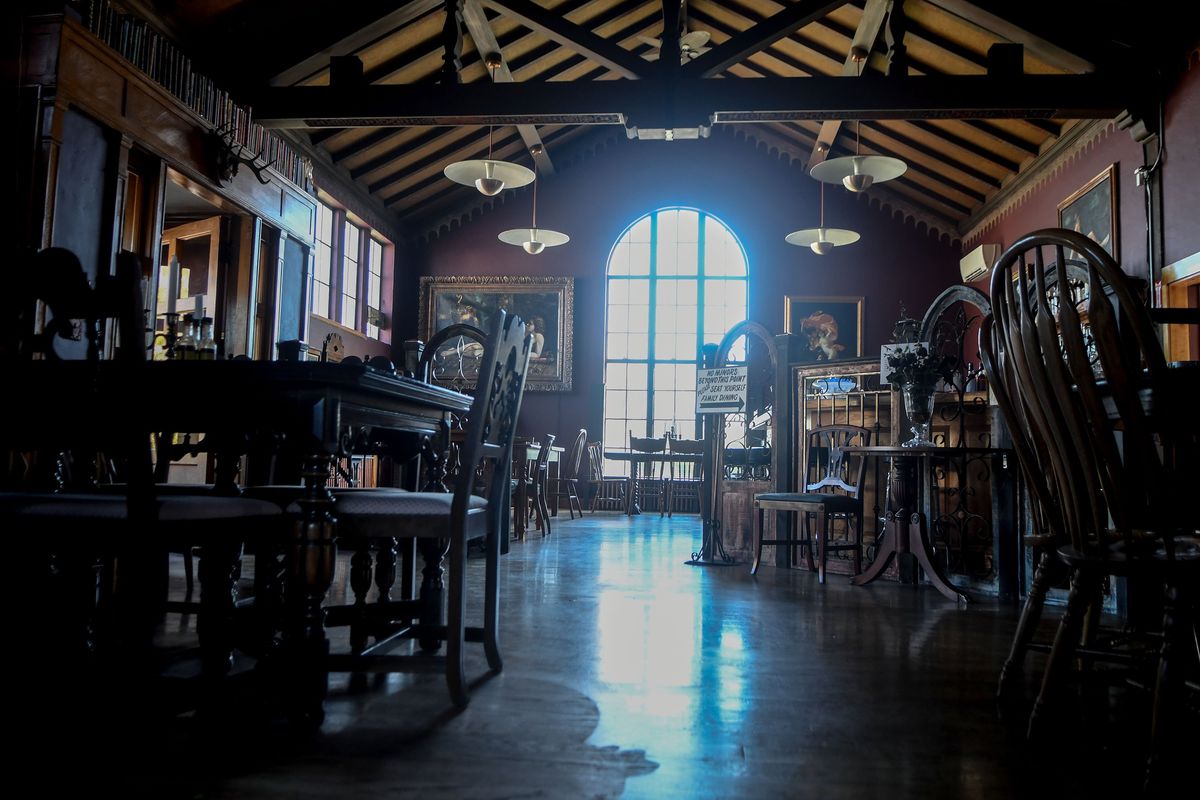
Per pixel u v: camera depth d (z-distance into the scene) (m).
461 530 2.04
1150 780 1.53
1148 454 1.56
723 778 1.59
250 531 1.97
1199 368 1.55
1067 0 6.49
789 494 4.97
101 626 2.71
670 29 6.73
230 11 6.38
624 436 12.38
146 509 1.70
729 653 2.76
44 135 3.75
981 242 10.71
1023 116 6.61
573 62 10.27
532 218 12.11
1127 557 1.63
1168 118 6.35
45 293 1.66
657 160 12.16
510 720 1.94
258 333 5.64
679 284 12.40
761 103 6.59
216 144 4.98
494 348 2.06
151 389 1.85
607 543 7.04
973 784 1.58
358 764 1.62
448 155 10.57
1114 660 1.86
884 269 11.59
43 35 3.80
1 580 2.29
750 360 7.03
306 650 1.85
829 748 1.78
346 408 2.05
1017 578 4.30
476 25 7.89
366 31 7.02
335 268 9.98
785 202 11.91
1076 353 1.63
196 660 2.33
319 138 8.95
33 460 2.99
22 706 1.85
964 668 2.59
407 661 1.99
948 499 5.12
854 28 8.62
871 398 5.40
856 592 4.38
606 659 2.62
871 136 10.17
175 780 1.52
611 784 1.54
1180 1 5.93
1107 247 7.39
